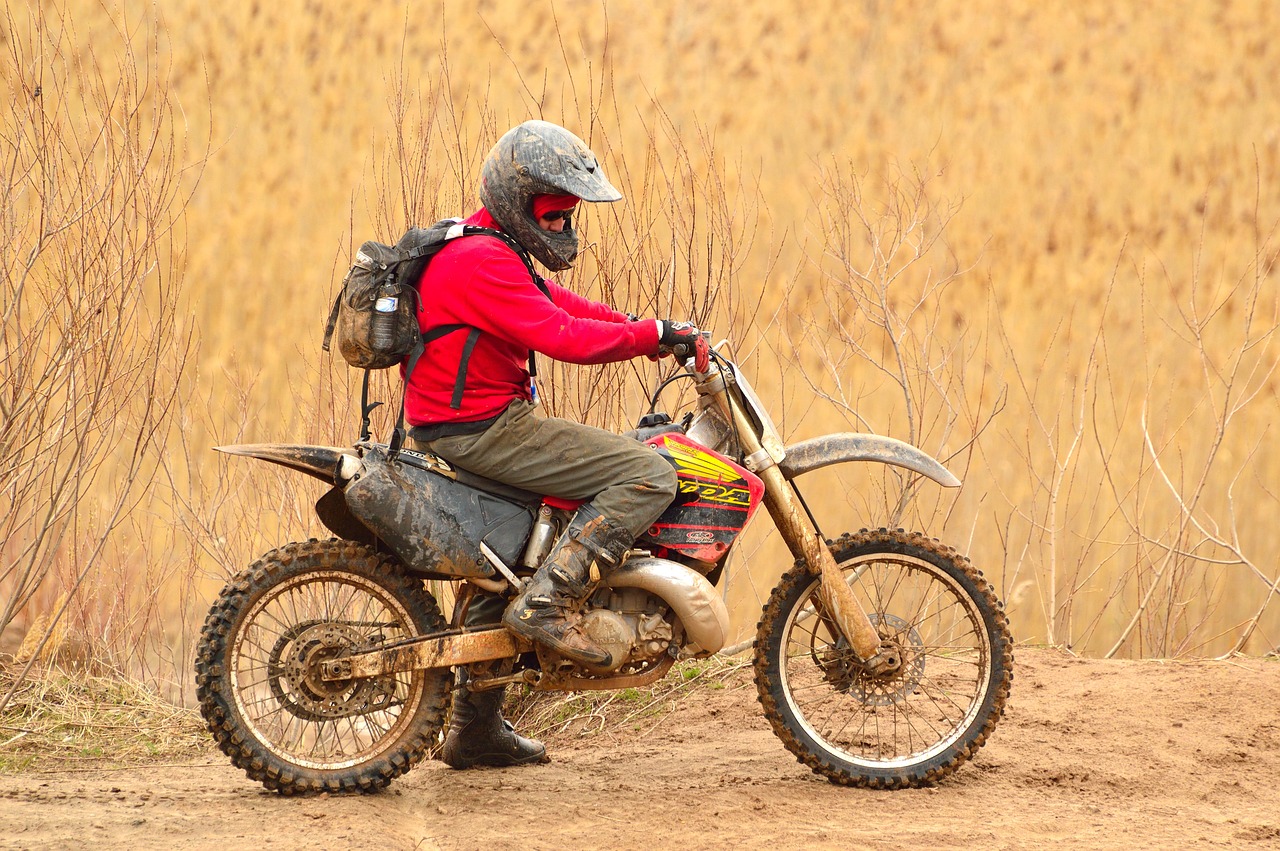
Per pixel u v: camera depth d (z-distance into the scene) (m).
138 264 20.48
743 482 15.97
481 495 15.43
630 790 16.09
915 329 38.25
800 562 16.61
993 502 30.27
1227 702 19.28
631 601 15.74
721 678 21.47
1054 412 33.41
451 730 17.52
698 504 15.83
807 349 35.38
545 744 19.83
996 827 14.52
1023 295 42.12
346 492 14.96
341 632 15.45
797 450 16.66
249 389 26.12
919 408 25.53
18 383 19.59
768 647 16.53
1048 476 30.61
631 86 54.12
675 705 20.67
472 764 17.53
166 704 21.53
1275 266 45.06
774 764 17.48
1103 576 28.08
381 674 15.25
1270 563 28.83
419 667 15.33
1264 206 50.34
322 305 33.53
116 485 26.16
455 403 15.00
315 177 45.94
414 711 15.82
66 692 20.98
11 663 21.55
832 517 30.81
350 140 48.09
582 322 14.97
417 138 23.75
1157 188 51.22
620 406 22.03
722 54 57.75
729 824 14.45
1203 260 46.22
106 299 19.97
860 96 56.41
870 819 14.84
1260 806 15.79
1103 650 27.20
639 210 23.91
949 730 18.66
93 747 19.30
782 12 60.59
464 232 15.09
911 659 16.89
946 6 61.97
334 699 15.41
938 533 25.06
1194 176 52.38
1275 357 37.66
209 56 51.19
